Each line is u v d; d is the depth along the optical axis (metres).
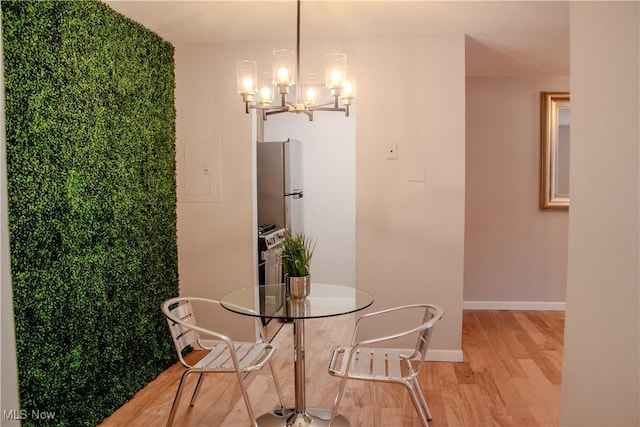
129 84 2.81
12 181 1.88
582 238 1.66
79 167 2.32
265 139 5.17
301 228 5.05
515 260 4.62
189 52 3.45
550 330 4.02
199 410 2.64
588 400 1.61
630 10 1.35
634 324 1.32
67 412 2.25
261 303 2.35
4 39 1.83
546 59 3.83
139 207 2.93
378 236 3.36
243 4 2.66
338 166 5.09
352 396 2.78
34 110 2.00
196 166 3.51
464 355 3.45
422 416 2.14
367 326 3.40
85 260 2.38
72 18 2.26
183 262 3.56
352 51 3.30
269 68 3.40
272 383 2.98
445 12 2.78
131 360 2.82
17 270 1.92
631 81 1.34
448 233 3.29
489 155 4.56
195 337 2.51
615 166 1.43
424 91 3.25
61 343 2.21
